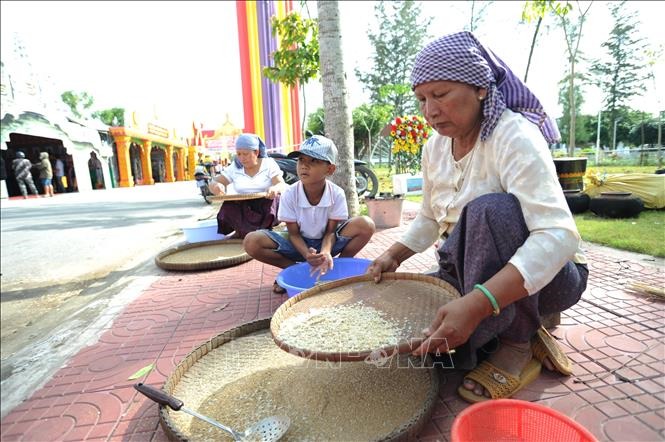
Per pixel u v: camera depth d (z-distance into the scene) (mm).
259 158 3873
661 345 1570
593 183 4602
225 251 3623
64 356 1914
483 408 1102
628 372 1416
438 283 1537
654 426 1168
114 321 2277
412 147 5316
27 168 14438
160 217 7637
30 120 14844
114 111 35188
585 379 1394
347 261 2322
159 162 28703
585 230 3588
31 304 3033
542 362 1446
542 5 5812
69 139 17078
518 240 1204
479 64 1229
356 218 2584
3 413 1479
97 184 20047
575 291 1363
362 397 1325
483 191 1363
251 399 1357
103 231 6207
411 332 1273
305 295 1604
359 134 17000
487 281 1135
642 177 4328
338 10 4266
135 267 3754
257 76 9250
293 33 6426
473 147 1395
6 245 5348
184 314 2311
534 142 1212
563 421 1051
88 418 1421
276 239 2482
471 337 1311
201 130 36094
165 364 1754
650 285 2166
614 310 1899
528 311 1296
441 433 1201
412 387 1363
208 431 1227
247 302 2430
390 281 1690
